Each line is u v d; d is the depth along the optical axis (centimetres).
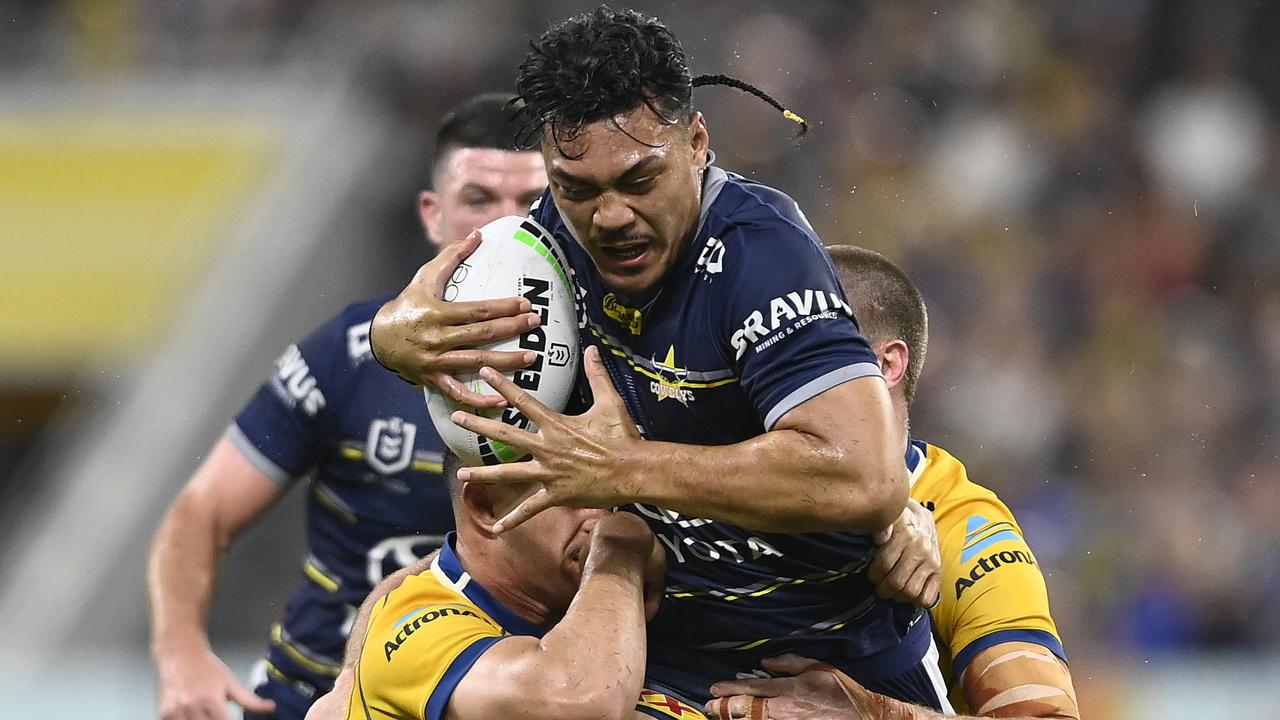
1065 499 3869
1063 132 4581
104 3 5075
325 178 4706
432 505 1827
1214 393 4084
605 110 1075
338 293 4575
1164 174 4550
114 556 4053
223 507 1891
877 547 1277
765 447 1089
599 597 1223
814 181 4444
